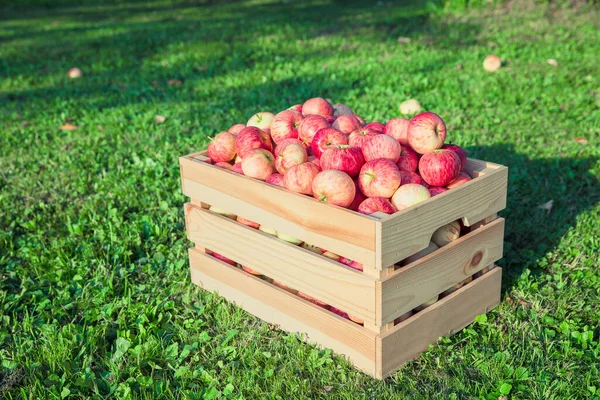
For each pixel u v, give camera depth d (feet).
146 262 5.44
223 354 4.43
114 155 7.47
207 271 5.02
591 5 13.92
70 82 11.22
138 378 4.19
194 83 10.50
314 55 11.91
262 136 4.80
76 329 4.65
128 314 4.80
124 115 9.02
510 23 13.23
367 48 12.22
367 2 17.58
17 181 7.05
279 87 9.88
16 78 11.68
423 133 4.49
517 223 5.82
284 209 4.39
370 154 4.42
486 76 9.78
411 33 13.15
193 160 4.93
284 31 14.17
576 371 4.17
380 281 4.00
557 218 5.87
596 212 5.91
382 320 4.08
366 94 9.34
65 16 19.06
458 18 14.07
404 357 4.26
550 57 10.62
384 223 3.92
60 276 5.29
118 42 14.26
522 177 6.50
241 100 9.34
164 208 6.16
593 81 9.23
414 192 4.20
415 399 4.00
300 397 4.06
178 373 4.26
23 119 9.20
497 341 4.46
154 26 16.05
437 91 9.16
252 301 4.77
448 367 4.26
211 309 4.87
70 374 4.26
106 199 6.45
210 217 4.87
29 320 4.78
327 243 4.22
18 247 5.87
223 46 12.96
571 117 7.98
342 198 4.17
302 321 4.49
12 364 4.35
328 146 4.56
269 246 4.53
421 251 4.34
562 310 4.69
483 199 4.49
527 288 4.96
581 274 5.04
